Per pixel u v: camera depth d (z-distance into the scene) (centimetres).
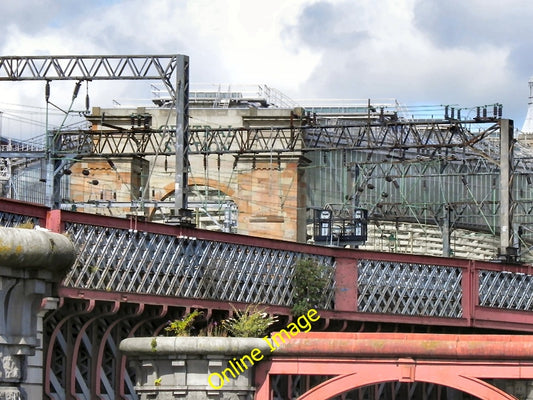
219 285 4506
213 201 7644
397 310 5222
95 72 5147
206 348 3738
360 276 5084
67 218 3862
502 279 5666
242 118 7850
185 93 5006
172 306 4253
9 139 7612
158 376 3800
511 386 3894
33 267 2188
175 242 4341
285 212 7800
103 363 4119
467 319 5475
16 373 2195
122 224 4100
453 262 5450
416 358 3741
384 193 7625
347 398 4794
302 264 4831
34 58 5194
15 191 7412
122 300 4031
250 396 3797
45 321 3741
